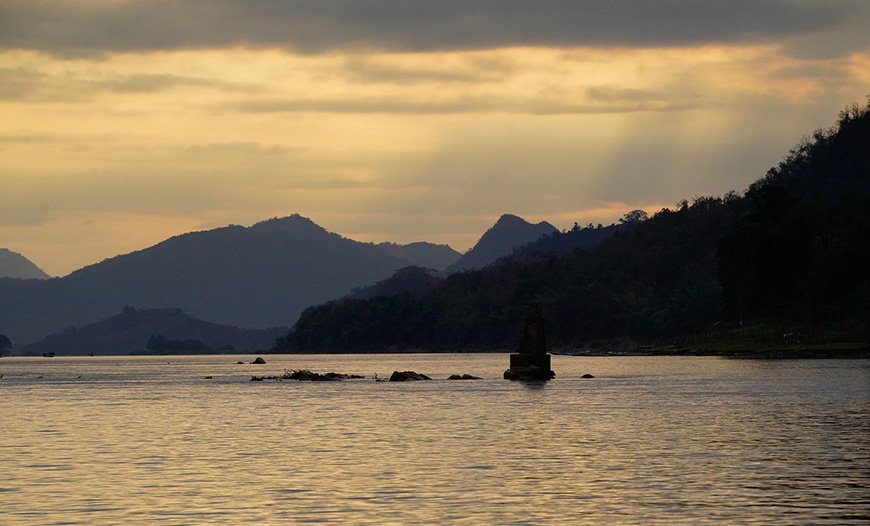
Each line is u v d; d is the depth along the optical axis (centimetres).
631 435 9750
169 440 9850
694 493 6569
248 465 7975
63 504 6419
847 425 10250
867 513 5944
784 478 7062
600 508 6162
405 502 6397
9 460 8375
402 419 11781
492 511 6112
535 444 9125
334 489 6856
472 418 11769
